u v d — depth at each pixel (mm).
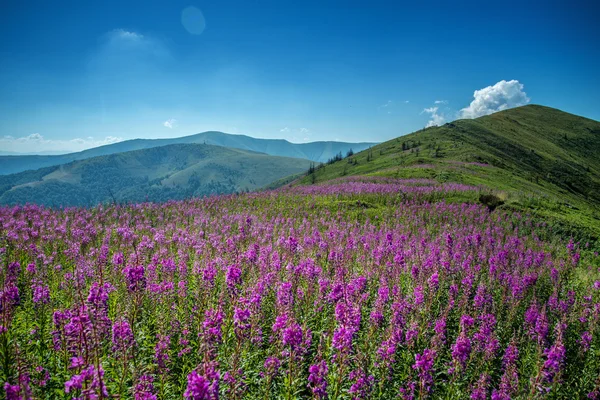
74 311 6820
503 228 30156
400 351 9109
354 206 35125
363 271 13555
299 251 15656
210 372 5453
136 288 8695
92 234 18406
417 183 55562
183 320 9062
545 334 10078
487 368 8961
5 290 7645
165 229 21375
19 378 5801
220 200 35688
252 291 9453
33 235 17625
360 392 6980
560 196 86000
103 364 6949
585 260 24672
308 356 8414
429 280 11328
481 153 111000
